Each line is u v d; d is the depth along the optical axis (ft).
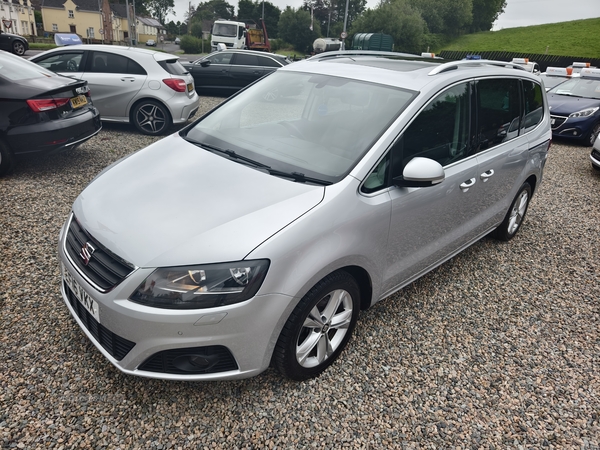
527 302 12.08
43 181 16.80
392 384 8.72
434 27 228.84
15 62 17.62
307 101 10.37
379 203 8.52
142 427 7.30
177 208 7.66
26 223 13.35
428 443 7.58
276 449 7.18
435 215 10.14
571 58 125.70
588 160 28.71
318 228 7.53
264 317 7.10
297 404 8.03
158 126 25.99
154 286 6.79
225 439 7.25
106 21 264.72
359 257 8.29
